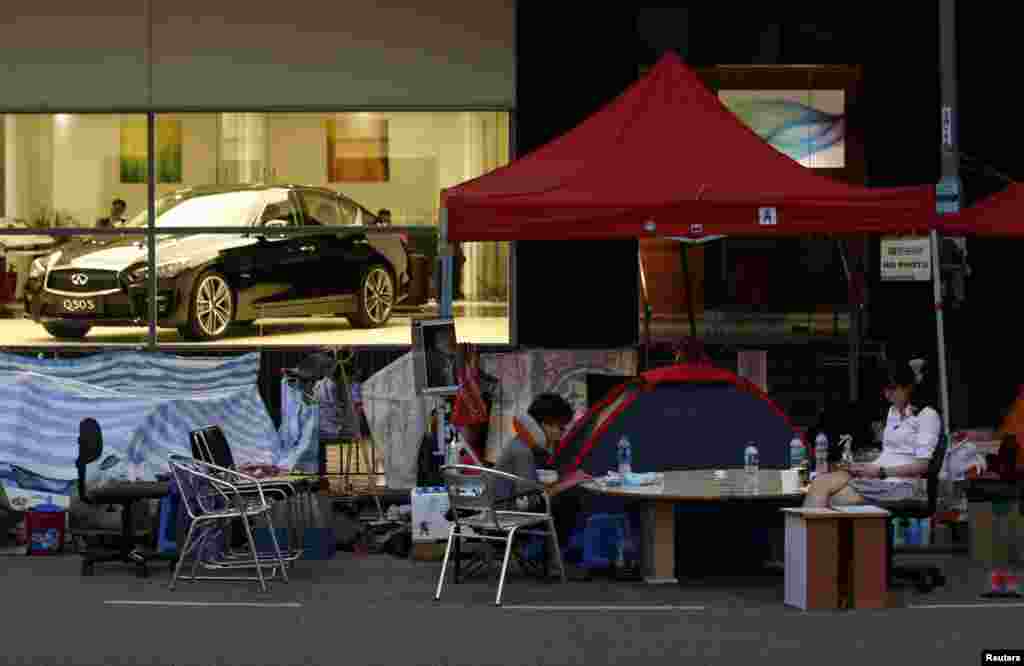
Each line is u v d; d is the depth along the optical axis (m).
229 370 19.09
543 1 21.75
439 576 15.43
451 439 17.64
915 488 16.78
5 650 11.74
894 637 12.27
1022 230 16.52
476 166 21.84
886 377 21.92
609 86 21.81
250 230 21.80
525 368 19.92
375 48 21.81
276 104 21.83
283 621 12.95
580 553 15.77
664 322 22.14
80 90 21.92
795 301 22.25
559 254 21.77
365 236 21.81
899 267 18.53
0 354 18.70
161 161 21.92
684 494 14.45
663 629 12.61
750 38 22.16
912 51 22.16
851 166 22.30
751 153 16.92
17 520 17.50
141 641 12.08
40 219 21.98
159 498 15.97
